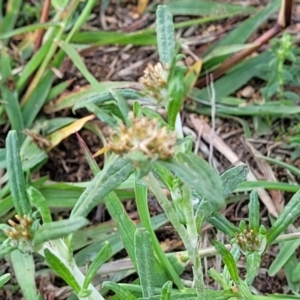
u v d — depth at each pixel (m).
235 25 0.46
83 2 0.46
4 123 0.41
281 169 0.39
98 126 0.41
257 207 0.27
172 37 0.26
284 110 0.40
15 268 0.35
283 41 0.39
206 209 0.26
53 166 0.40
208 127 0.41
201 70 0.43
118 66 0.45
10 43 0.45
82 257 0.36
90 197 0.23
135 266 0.33
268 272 0.35
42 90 0.42
